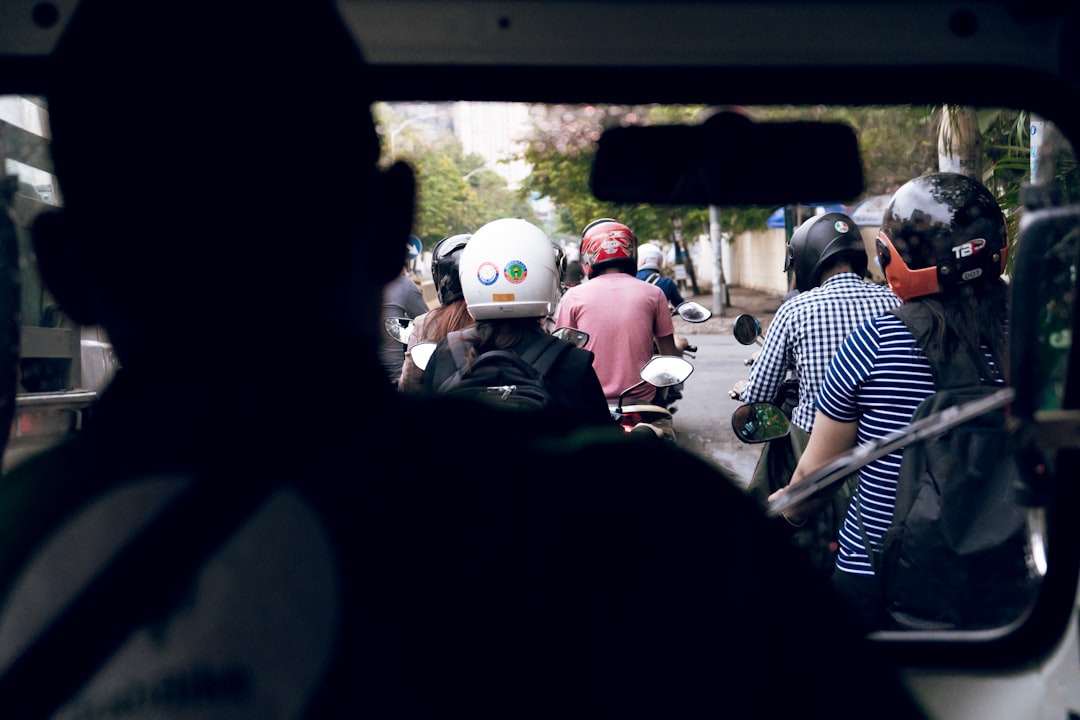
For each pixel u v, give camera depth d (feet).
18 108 5.94
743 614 3.01
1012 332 5.14
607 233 17.31
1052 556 5.57
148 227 3.00
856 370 8.79
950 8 4.92
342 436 2.96
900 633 5.80
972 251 8.43
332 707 2.80
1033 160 6.32
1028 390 5.10
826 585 3.30
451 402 3.18
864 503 8.62
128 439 2.97
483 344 10.74
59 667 2.80
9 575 2.89
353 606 2.84
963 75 5.04
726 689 2.93
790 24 4.92
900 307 8.81
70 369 10.97
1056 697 5.41
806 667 3.09
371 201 3.28
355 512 2.89
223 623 2.83
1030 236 5.06
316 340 3.05
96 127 3.01
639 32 4.92
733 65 4.97
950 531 7.58
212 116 2.98
